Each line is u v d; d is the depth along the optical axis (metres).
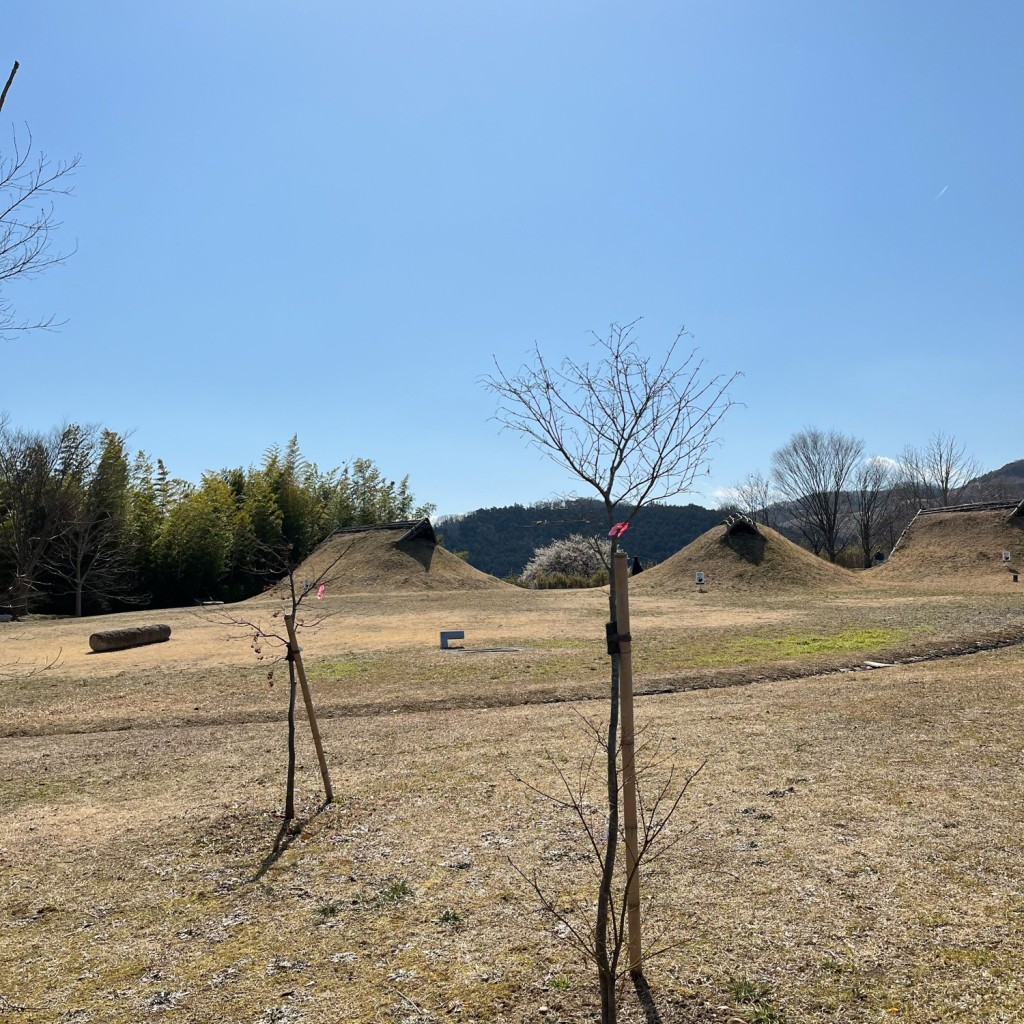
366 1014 3.95
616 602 4.06
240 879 5.71
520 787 7.57
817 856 5.64
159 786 8.26
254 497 49.19
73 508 34.66
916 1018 3.72
